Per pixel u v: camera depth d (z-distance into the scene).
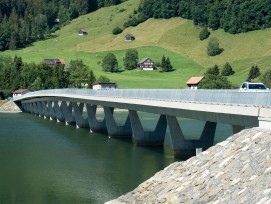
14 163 64.19
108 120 95.19
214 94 47.94
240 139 34.41
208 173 32.25
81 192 47.09
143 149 75.75
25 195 46.47
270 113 36.09
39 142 86.88
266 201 23.89
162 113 65.94
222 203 26.95
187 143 65.31
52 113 151.25
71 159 66.94
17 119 151.88
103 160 65.50
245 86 53.22
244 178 28.33
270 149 29.61
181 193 31.80
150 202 33.38
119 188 48.28
